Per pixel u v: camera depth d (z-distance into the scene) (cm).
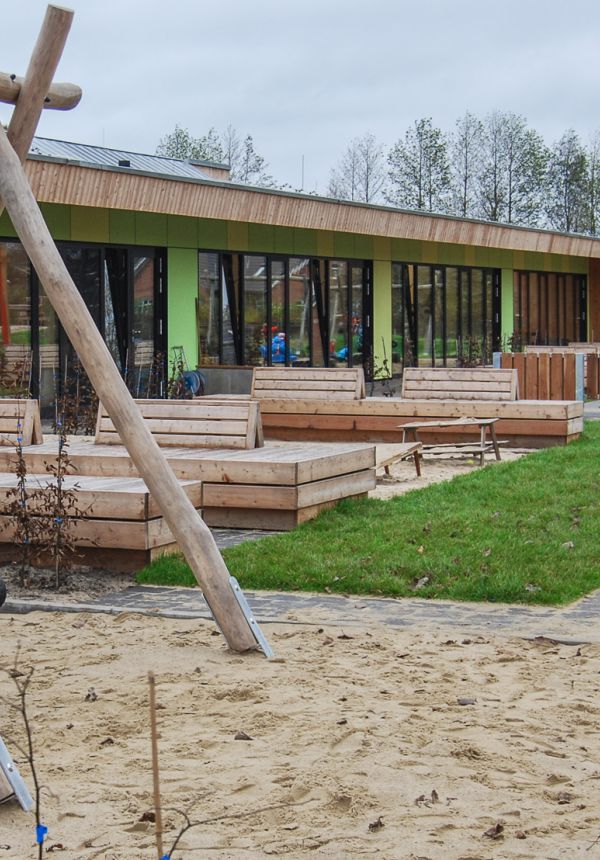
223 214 2039
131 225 2067
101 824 423
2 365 1817
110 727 530
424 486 1232
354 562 876
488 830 412
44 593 828
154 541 881
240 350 2369
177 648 675
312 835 411
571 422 1588
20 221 693
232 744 504
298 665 634
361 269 2778
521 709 553
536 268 3512
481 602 804
